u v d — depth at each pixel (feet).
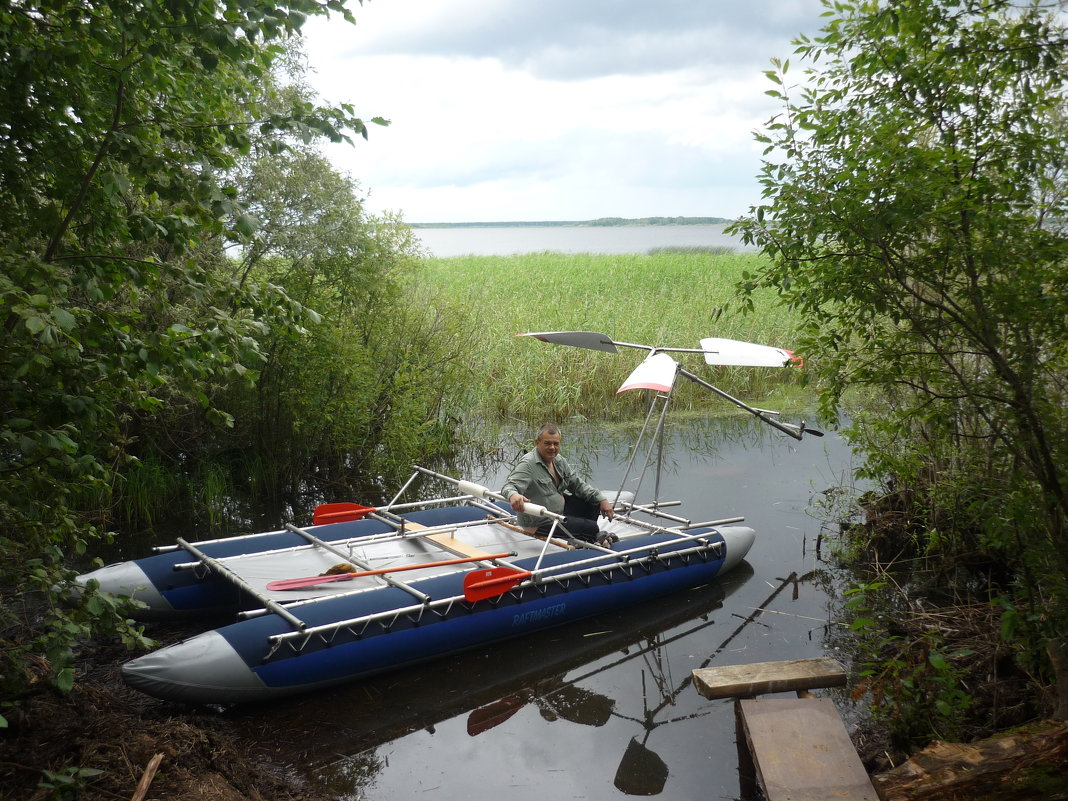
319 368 27.14
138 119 11.32
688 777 12.66
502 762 13.05
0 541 10.59
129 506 23.81
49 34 10.75
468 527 21.02
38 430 9.61
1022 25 10.12
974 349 11.00
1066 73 10.44
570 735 13.89
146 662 13.60
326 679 14.94
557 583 18.01
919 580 20.01
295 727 14.02
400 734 13.88
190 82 11.77
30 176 11.31
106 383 10.75
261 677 14.20
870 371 11.64
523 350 42.65
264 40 11.03
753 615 18.79
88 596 11.00
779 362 20.16
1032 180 10.85
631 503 23.00
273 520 25.17
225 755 12.31
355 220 27.43
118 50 10.75
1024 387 10.41
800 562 21.74
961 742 12.16
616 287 70.59
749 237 11.28
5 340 9.66
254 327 11.16
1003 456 11.55
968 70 10.34
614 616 18.92
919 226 10.17
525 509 18.86
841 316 11.93
